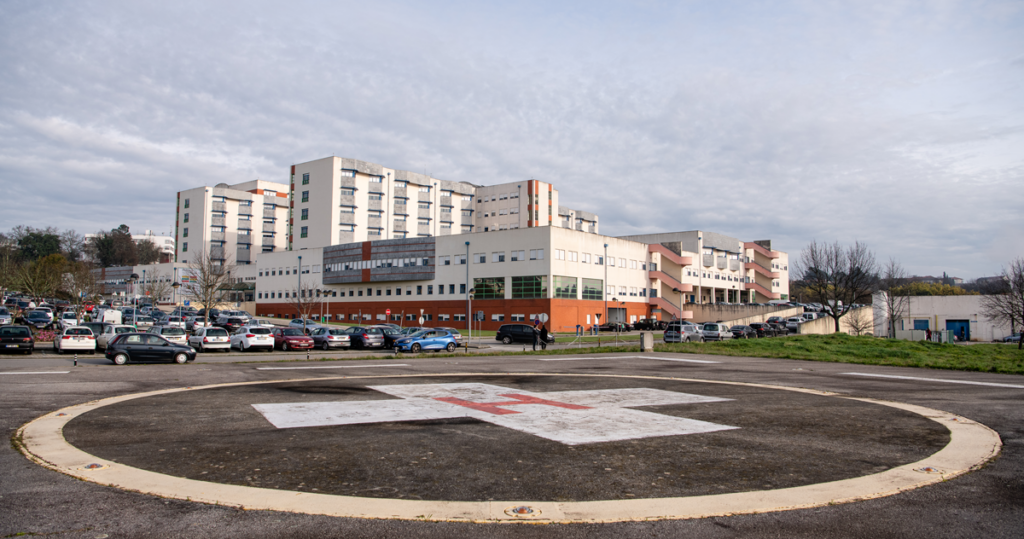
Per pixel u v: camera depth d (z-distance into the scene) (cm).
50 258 9762
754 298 11038
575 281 6825
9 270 7112
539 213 10838
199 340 3550
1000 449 857
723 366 2388
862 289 6725
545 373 2053
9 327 3031
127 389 1562
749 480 703
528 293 6619
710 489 667
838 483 686
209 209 11619
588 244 7088
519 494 647
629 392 1519
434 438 936
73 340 3000
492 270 6925
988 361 2556
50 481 682
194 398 1388
